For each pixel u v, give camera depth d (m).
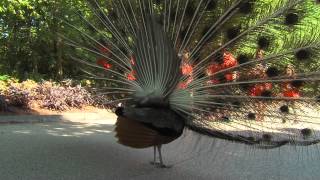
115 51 2.04
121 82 2.00
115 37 2.04
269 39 1.80
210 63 1.86
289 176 2.23
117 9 2.02
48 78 5.69
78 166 2.18
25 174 2.00
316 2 1.72
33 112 4.23
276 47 1.79
